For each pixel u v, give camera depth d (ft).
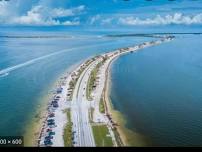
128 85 463.42
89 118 312.29
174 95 403.13
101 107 349.41
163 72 560.20
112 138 264.31
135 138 273.33
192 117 322.34
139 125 303.07
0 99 383.45
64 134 269.85
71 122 299.17
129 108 354.33
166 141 269.23
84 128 284.82
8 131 282.36
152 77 517.96
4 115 326.44
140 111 343.67
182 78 507.71
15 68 581.53
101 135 270.67
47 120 305.73
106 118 314.14
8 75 523.29
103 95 402.52
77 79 494.59
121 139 265.95
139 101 380.99
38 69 573.74
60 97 389.80
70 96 393.70
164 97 397.19
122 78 511.81
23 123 302.66
